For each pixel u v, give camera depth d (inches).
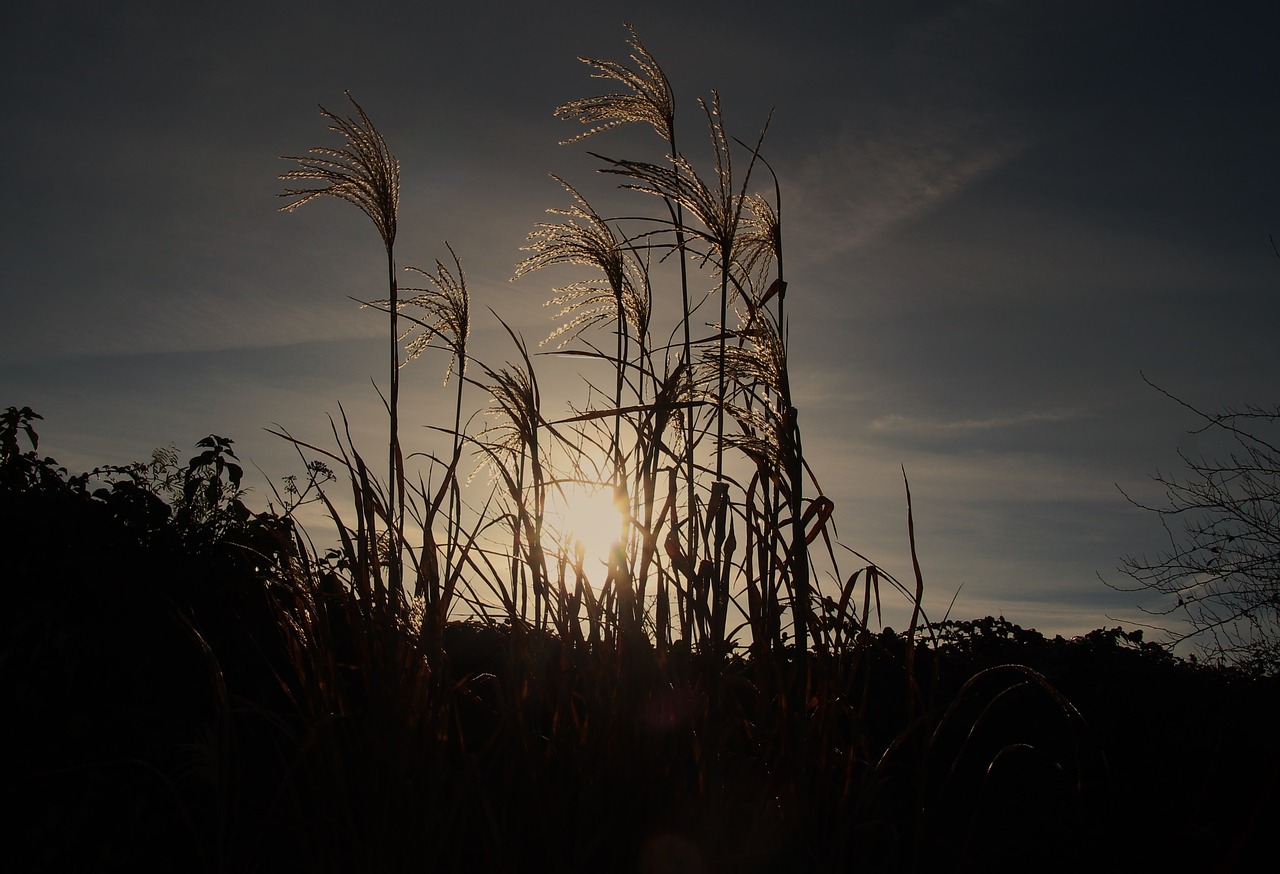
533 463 118.7
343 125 243.4
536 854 102.3
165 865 161.2
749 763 106.2
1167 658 244.7
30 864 160.2
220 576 205.5
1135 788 176.4
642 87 182.2
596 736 105.4
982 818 173.9
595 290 196.4
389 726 102.5
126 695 181.2
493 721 135.7
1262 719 191.6
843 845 99.8
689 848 100.1
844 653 112.4
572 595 112.9
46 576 198.7
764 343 136.7
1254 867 152.3
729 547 115.9
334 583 112.6
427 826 97.0
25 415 250.8
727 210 154.5
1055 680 212.2
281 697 185.2
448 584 111.4
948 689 212.5
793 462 120.5
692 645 114.9
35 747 171.8
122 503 221.5
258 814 142.6
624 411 117.8
